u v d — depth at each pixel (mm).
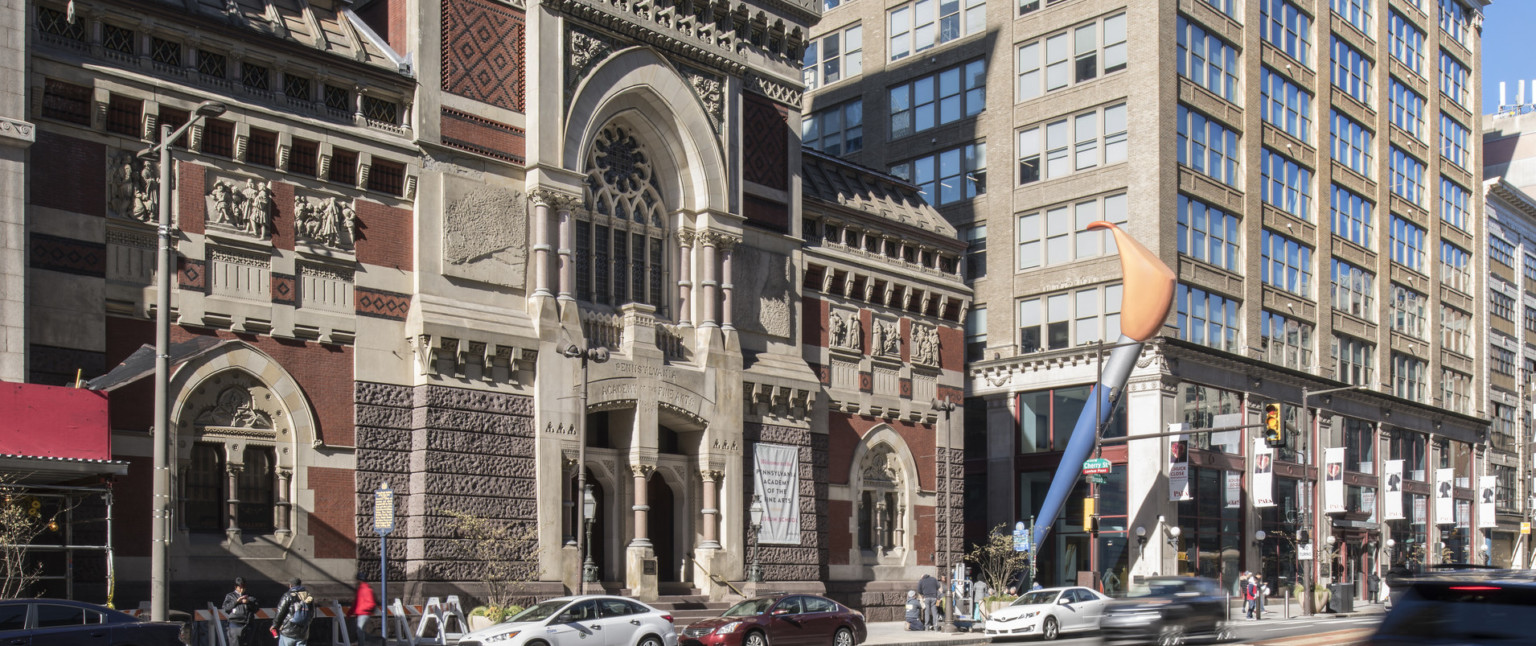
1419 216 84250
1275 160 70250
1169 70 61844
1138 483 59000
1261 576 64000
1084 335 62406
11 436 27344
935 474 52531
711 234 43562
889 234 51688
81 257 31578
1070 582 61438
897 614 49562
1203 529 61438
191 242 33281
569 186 40156
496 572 36750
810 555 46156
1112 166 62094
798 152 47812
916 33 71062
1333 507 68562
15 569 28891
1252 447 64812
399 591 35750
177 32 33656
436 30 38062
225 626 29719
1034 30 65875
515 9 39969
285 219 35031
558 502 38719
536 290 39219
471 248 38094
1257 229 67438
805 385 46312
